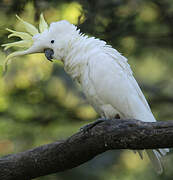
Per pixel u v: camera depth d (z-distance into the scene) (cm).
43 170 834
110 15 1316
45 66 1448
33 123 1446
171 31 1481
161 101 1495
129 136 754
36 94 1446
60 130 1452
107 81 882
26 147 1437
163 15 1471
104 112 911
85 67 898
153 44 1484
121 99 887
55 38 920
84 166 1444
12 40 1150
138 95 909
